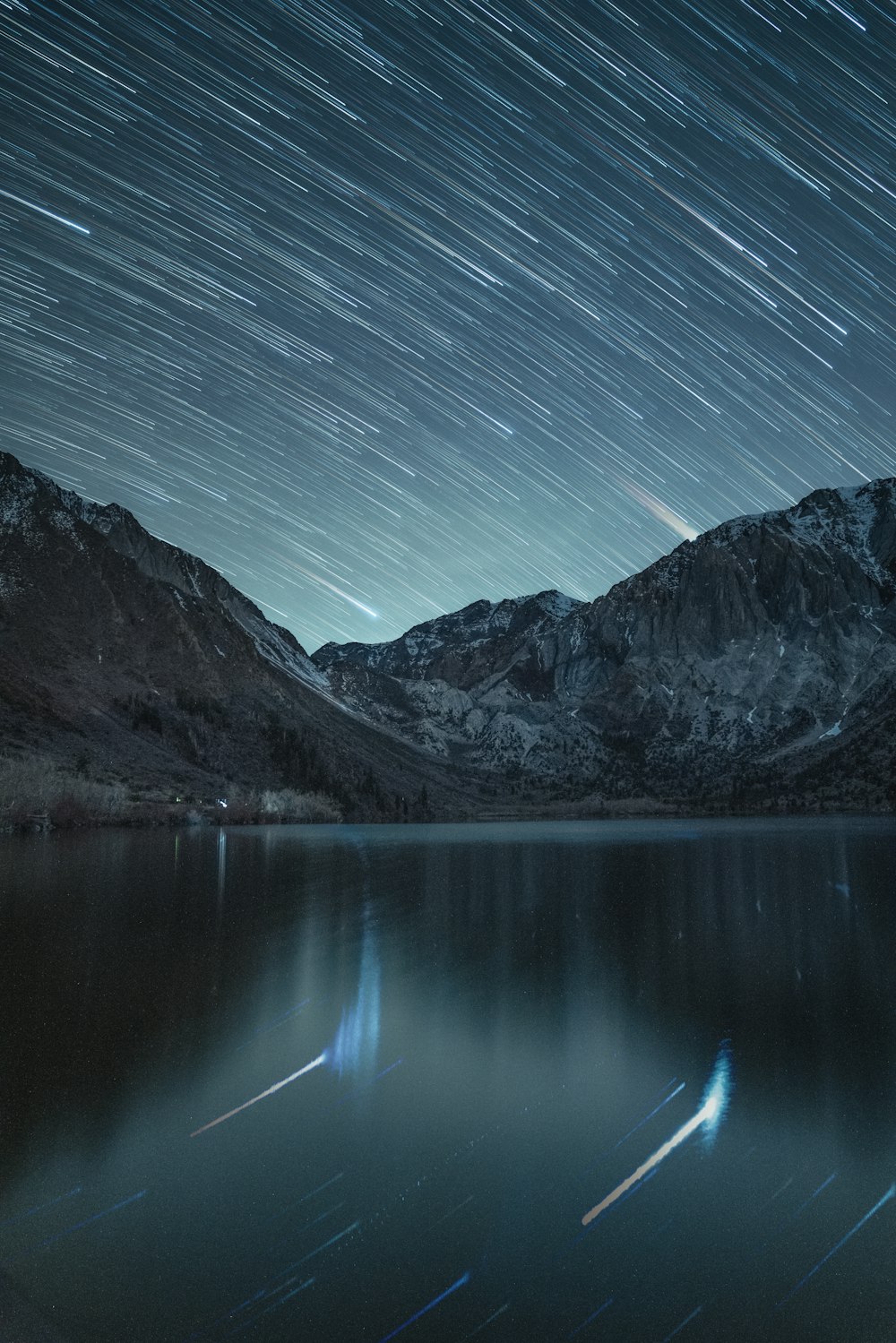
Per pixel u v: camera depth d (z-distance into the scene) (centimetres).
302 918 2512
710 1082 1055
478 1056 1166
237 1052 1184
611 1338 556
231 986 1599
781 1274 631
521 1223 709
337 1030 1289
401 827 12706
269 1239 683
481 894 3200
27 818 7306
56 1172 801
